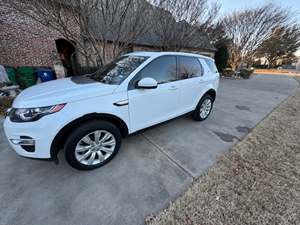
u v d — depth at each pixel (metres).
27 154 2.09
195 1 7.02
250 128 4.03
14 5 4.39
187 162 2.68
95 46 5.90
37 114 1.97
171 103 3.29
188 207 1.88
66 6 4.69
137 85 2.62
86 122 2.29
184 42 8.31
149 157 2.78
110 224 1.70
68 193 2.05
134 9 5.47
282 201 1.96
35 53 7.99
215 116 4.82
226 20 16.55
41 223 1.70
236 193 2.06
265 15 14.89
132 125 2.76
